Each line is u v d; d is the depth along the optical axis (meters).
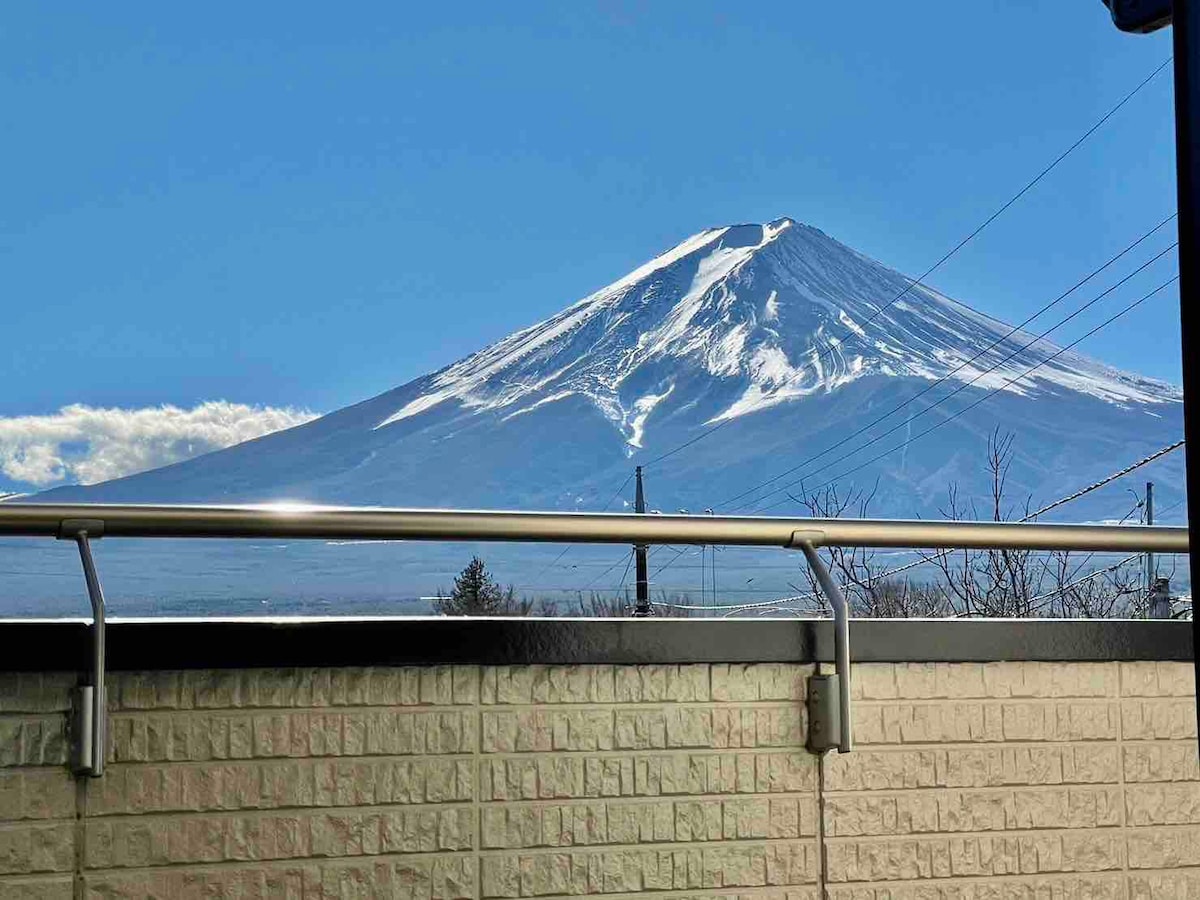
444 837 2.75
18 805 2.57
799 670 2.96
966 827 3.01
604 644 2.86
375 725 2.74
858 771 2.97
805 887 2.91
